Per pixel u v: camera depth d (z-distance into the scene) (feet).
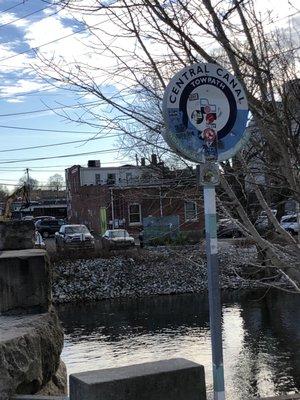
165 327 67.51
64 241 123.44
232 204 21.54
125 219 148.56
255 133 19.85
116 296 99.60
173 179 24.48
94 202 171.32
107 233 123.65
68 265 107.96
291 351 50.90
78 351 56.29
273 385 41.70
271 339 56.24
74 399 11.25
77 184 206.18
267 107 18.06
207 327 65.82
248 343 55.01
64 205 281.95
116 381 10.89
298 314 67.87
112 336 63.77
